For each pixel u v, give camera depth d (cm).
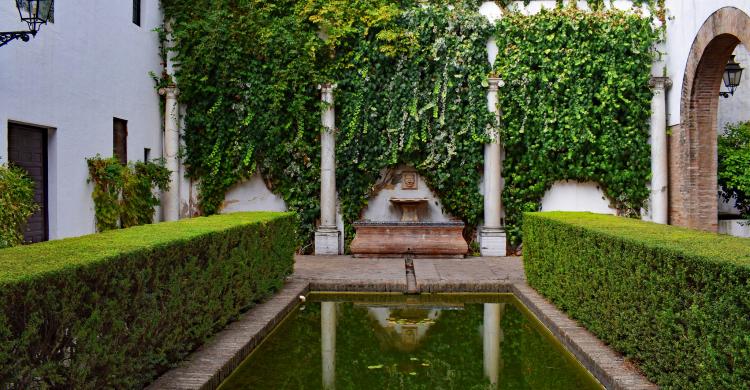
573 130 1020
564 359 505
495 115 1025
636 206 1041
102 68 845
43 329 284
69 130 755
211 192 1078
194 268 469
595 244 510
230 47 1050
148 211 926
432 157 1042
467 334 588
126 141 935
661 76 1031
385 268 894
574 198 1055
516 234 1045
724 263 310
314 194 1070
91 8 811
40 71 691
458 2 1042
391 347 545
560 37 1024
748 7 763
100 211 816
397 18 1039
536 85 1034
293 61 1039
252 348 520
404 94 1039
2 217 569
